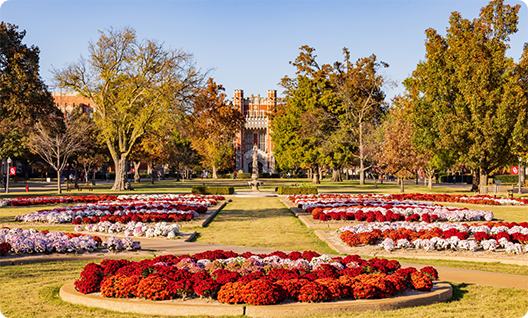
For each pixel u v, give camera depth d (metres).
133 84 39.66
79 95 40.62
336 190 41.53
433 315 6.10
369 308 6.31
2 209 21.78
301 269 7.80
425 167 40.97
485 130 31.81
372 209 18.17
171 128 39.88
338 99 54.22
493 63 32.91
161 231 13.74
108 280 6.76
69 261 9.77
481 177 35.44
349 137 52.81
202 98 43.22
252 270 7.49
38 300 6.80
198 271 7.43
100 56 38.47
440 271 9.09
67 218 16.39
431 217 16.58
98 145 52.47
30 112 39.97
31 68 40.19
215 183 62.72
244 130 103.50
